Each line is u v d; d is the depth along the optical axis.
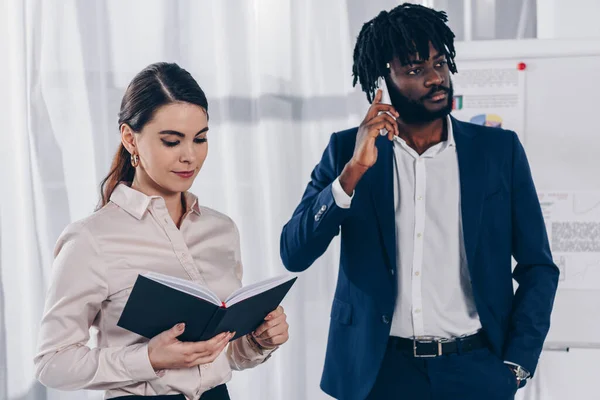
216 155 2.71
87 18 2.69
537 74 2.22
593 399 2.26
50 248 2.70
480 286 1.65
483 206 1.67
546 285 1.70
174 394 1.33
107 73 2.69
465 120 2.25
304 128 2.68
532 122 2.22
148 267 1.35
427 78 1.63
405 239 1.68
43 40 2.69
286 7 2.64
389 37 1.65
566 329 2.24
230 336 1.31
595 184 2.21
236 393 2.71
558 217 2.23
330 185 1.65
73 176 2.69
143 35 2.70
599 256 2.21
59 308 1.29
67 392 2.71
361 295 1.68
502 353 1.67
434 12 1.70
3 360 2.69
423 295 1.65
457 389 1.61
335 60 2.64
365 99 2.62
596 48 2.18
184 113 1.33
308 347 2.70
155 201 1.38
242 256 2.68
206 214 1.49
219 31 2.65
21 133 2.67
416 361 1.63
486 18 2.57
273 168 2.65
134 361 1.25
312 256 1.73
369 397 1.66
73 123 2.69
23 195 2.67
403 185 1.70
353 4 2.62
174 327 1.25
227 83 2.66
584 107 2.20
